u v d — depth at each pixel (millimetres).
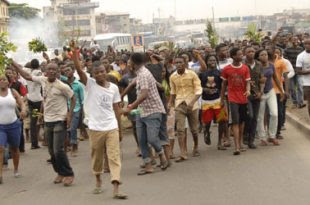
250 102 12797
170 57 13680
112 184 10047
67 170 10914
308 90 14609
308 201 8758
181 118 12281
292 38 19391
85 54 27266
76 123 13859
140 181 10750
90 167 12555
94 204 9352
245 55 13242
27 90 15516
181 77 12219
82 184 10930
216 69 13164
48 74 10828
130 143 15156
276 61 15297
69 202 9609
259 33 30891
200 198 9250
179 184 10297
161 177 10961
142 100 10945
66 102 10930
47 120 10836
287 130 15688
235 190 9625
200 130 15852
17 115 12305
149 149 11531
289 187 9617
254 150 13008
